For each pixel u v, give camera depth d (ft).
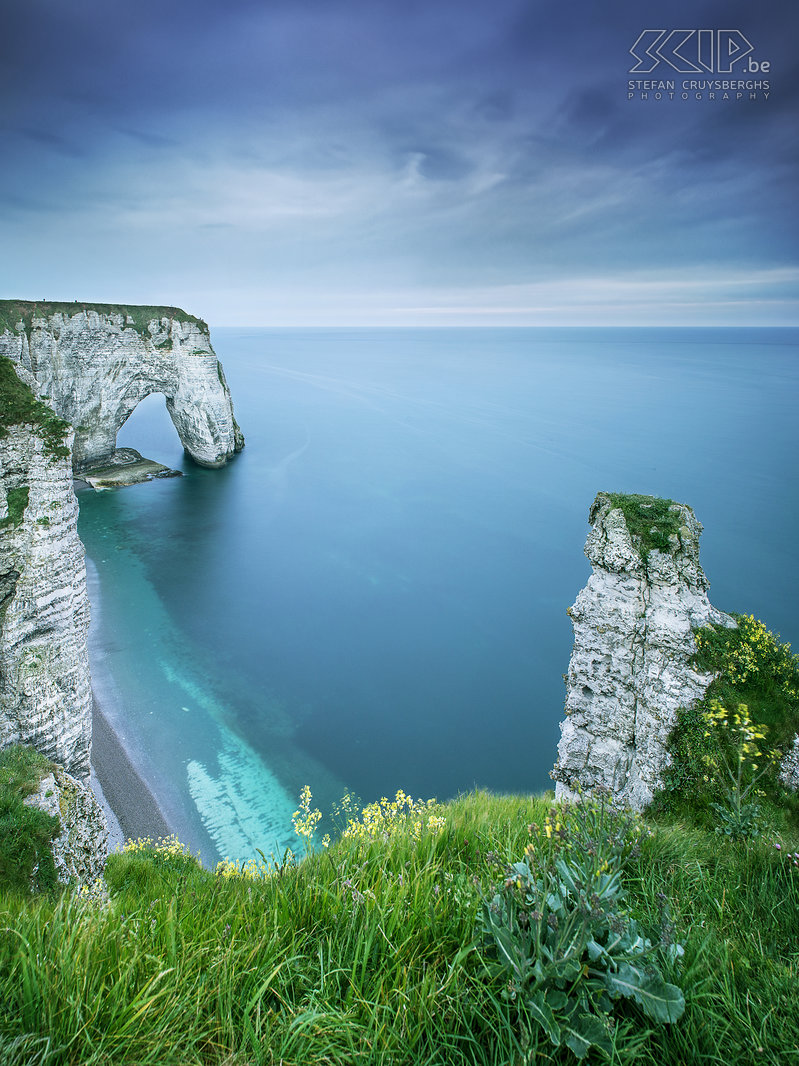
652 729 64.13
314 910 18.98
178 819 110.52
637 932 18.02
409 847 24.04
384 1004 15.28
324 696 154.51
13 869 50.65
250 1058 14.42
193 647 173.47
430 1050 14.76
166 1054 14.05
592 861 18.60
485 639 185.16
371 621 193.88
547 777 131.34
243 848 105.70
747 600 199.52
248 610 197.06
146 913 20.04
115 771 120.37
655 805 59.98
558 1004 15.15
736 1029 15.76
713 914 22.17
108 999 15.21
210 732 136.87
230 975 16.22
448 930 18.19
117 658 163.73
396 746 137.90
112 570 218.59
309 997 15.92
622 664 67.62
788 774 55.88
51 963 15.78
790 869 23.95
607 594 68.59
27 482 83.61
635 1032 15.64
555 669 171.12
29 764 66.03
